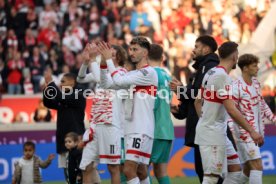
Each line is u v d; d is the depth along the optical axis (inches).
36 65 1857.8
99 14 2009.1
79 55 1875.0
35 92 1824.6
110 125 906.7
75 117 1047.0
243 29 1978.3
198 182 1268.5
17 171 1034.7
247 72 896.9
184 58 1854.1
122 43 1923.0
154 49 912.9
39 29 1973.4
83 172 929.5
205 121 785.6
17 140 1398.9
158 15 1996.8
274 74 1728.6
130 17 2003.0
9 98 1672.0
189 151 1406.3
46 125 1444.4
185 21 1978.3
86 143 923.4
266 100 1544.0
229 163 872.3
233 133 909.8
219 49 790.5
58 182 1323.8
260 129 914.7
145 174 871.7
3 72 1830.7
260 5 2001.7
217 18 1983.3
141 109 818.8
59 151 1048.2
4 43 1893.5
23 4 2012.8
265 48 1815.9
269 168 1425.9
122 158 933.2
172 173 1392.7
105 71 810.8
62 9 2009.1
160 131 875.4
